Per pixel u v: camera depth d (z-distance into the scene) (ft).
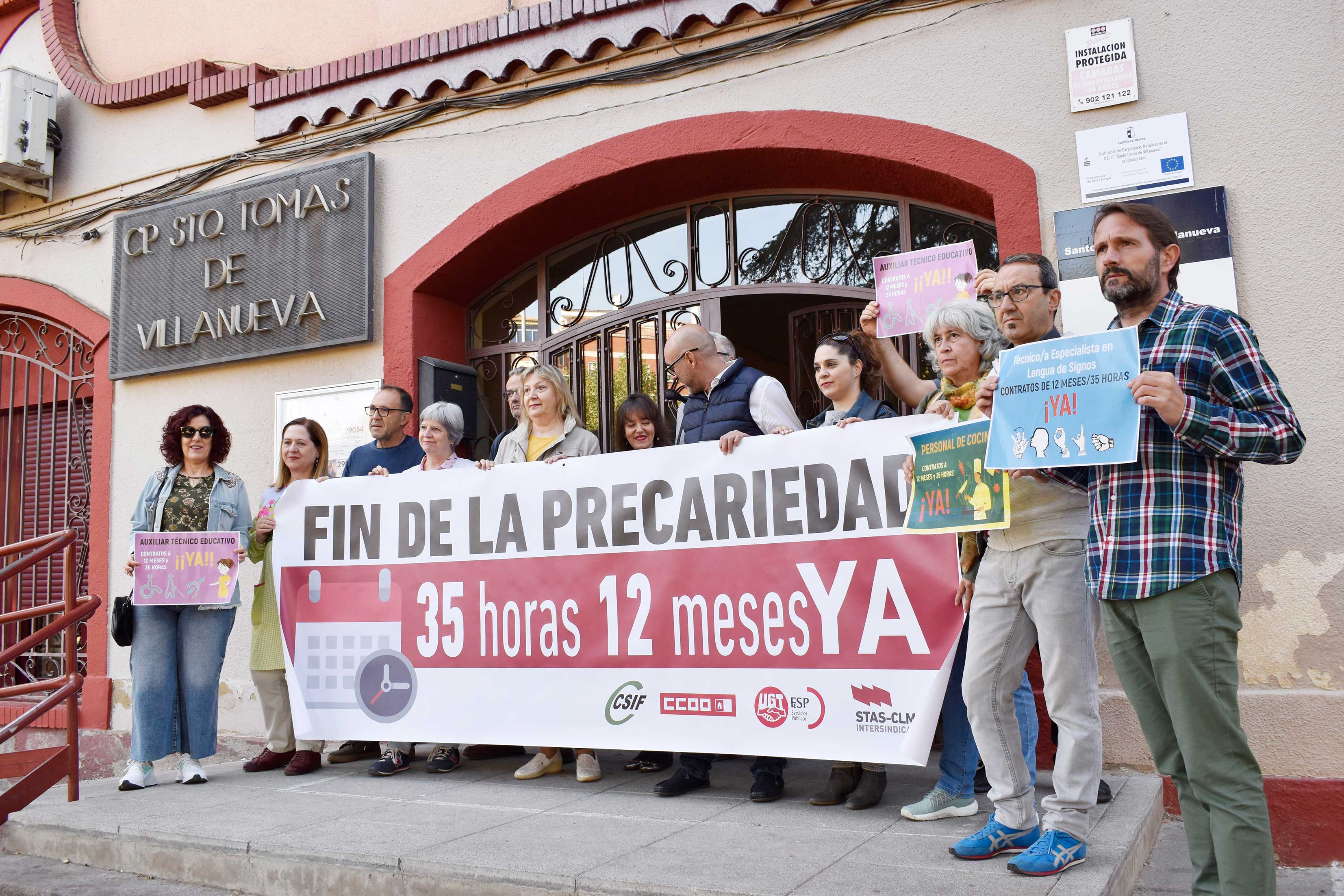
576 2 17.99
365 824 11.86
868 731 11.53
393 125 19.90
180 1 23.36
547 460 14.20
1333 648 12.66
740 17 17.04
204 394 21.53
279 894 10.94
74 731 14.20
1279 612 12.92
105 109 23.63
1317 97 13.30
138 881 11.85
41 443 24.67
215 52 22.82
